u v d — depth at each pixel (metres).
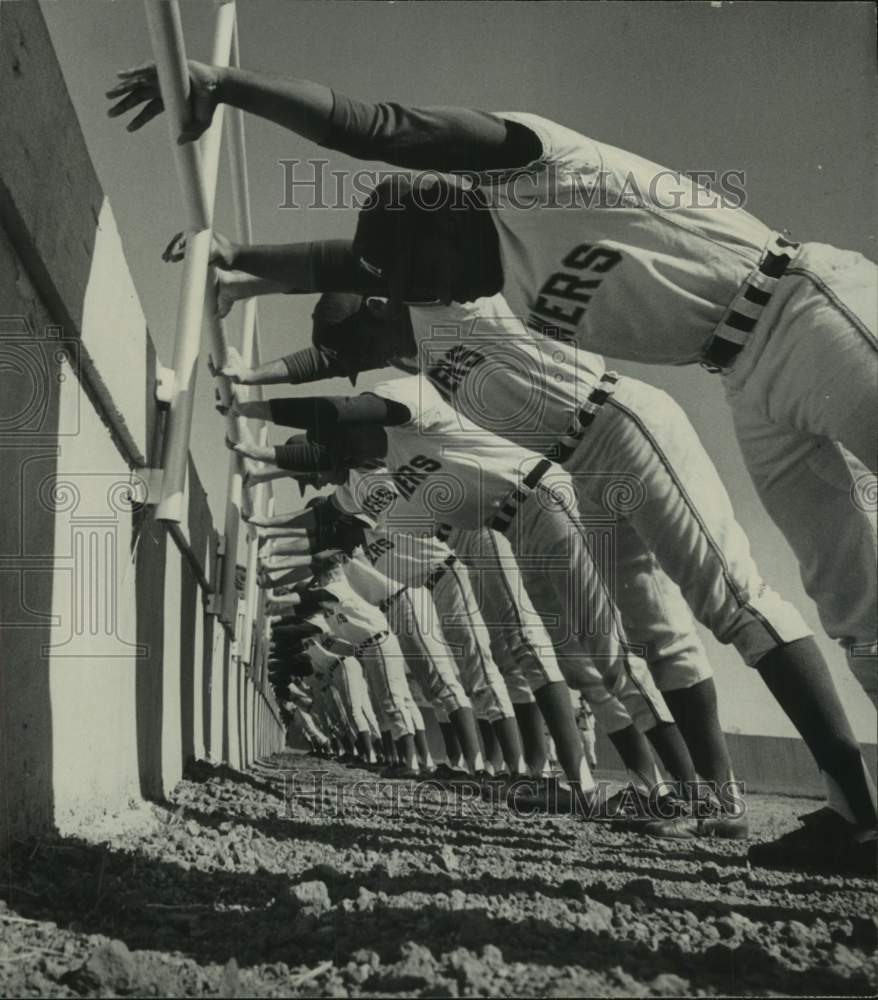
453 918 1.63
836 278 2.24
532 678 5.32
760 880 2.43
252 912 1.93
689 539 3.15
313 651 15.70
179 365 3.26
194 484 5.39
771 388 2.34
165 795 4.60
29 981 1.41
